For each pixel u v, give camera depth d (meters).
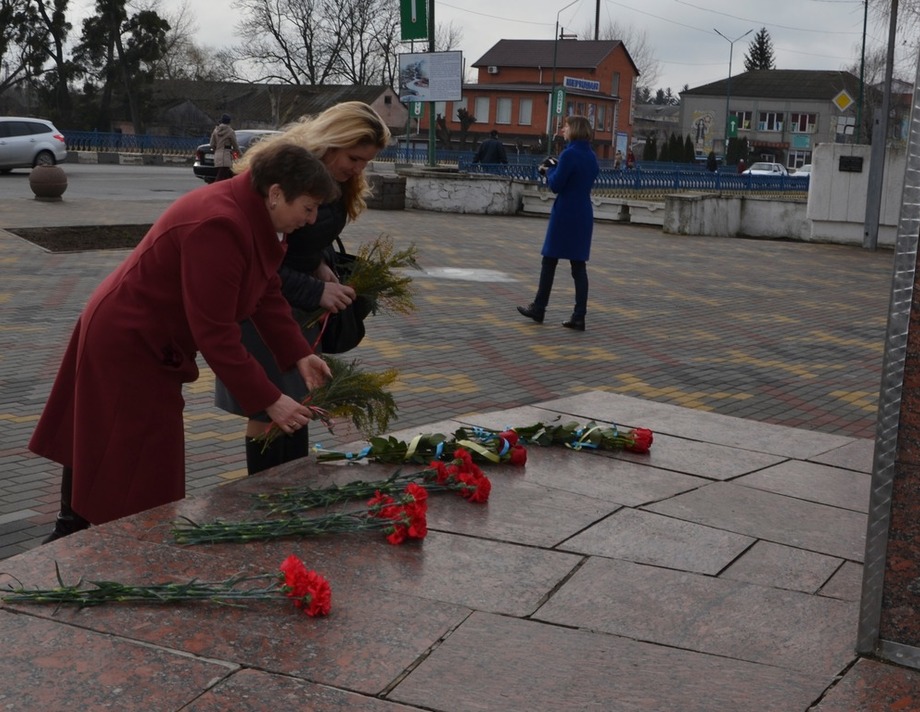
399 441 4.11
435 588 2.95
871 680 2.57
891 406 2.60
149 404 3.46
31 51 63.66
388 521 3.33
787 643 2.77
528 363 8.23
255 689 2.32
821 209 21.50
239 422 6.19
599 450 4.64
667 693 2.44
